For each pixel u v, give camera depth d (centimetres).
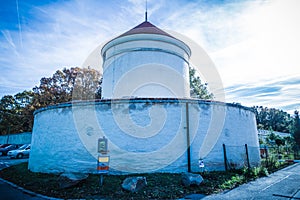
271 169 1139
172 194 614
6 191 722
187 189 658
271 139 2552
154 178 746
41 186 739
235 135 1027
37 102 2766
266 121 5950
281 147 2264
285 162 1463
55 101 2773
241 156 1022
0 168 1327
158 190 639
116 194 611
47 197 624
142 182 656
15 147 2491
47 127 997
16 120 3328
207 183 718
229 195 618
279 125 5269
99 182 717
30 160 1097
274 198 590
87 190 649
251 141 1127
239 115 1081
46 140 984
